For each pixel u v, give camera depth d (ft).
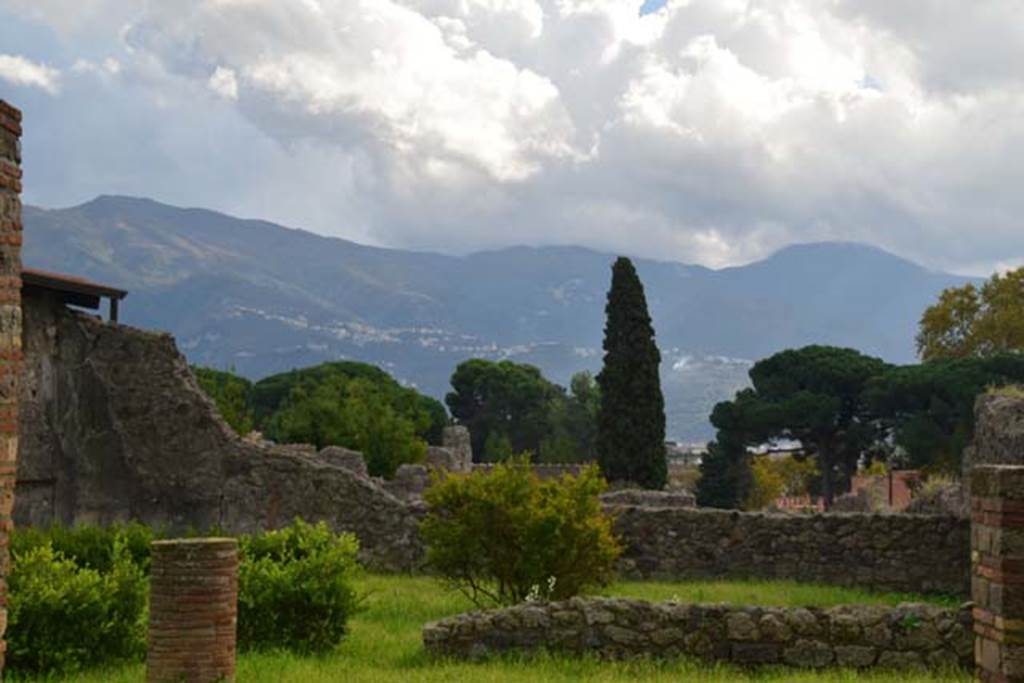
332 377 223.92
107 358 88.69
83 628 44.80
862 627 42.50
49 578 45.42
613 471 162.09
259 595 48.57
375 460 172.14
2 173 23.90
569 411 302.86
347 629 50.78
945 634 42.11
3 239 23.97
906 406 191.21
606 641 43.83
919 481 150.10
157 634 39.93
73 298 89.15
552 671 41.09
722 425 207.21
